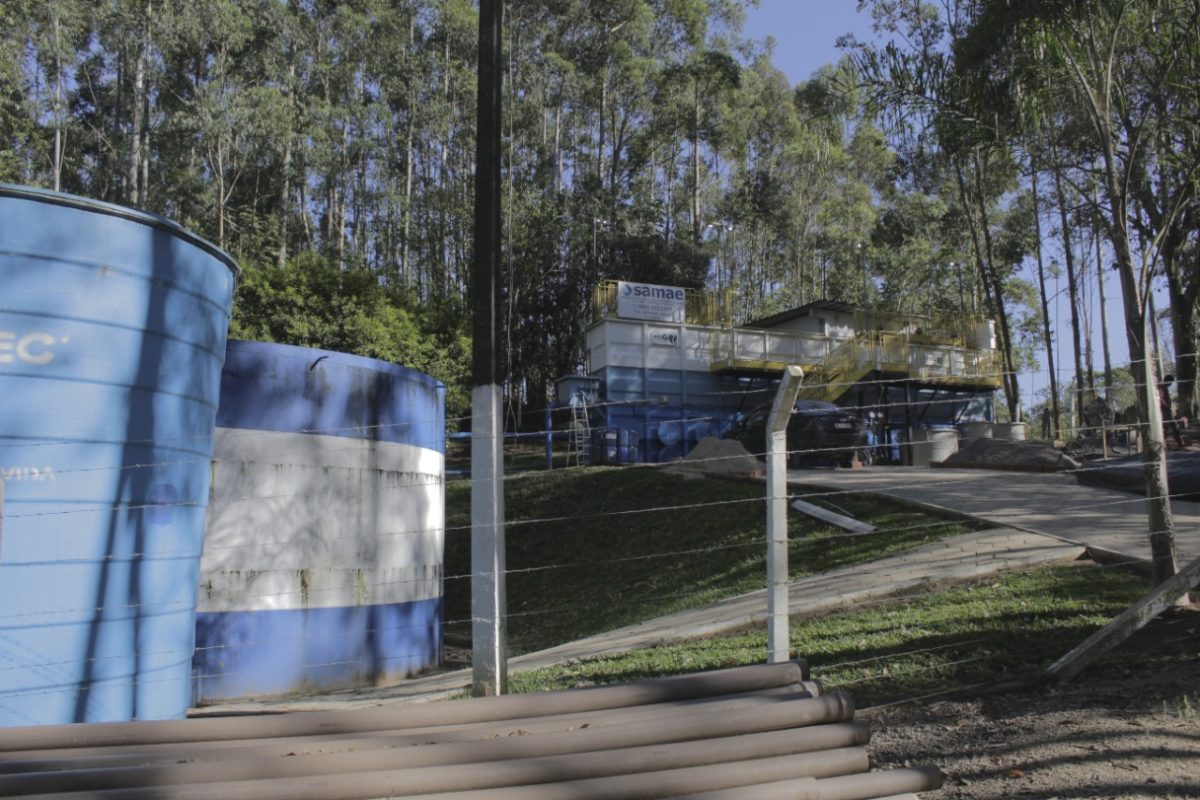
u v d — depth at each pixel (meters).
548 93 44.91
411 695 8.80
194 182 36.38
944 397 29.83
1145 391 7.42
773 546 4.78
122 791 3.13
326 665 10.97
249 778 3.30
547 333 40.69
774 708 3.78
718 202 49.06
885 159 47.28
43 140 33.78
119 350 6.43
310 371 11.33
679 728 3.62
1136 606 5.73
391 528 12.01
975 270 40.81
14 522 5.91
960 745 4.88
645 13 44.28
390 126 42.03
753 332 28.56
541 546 18.42
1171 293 18.73
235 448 10.77
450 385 27.20
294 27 39.47
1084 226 24.39
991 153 9.03
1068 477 15.65
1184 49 7.91
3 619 5.87
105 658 6.29
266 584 10.73
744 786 3.40
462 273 40.75
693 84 45.16
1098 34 7.98
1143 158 9.00
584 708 3.90
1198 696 5.20
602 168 46.09
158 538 6.65
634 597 13.27
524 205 38.34
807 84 37.75
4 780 3.22
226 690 10.34
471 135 41.84
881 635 7.24
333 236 43.38
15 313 6.03
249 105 35.94
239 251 35.41
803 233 49.31
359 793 3.18
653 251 40.16
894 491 14.61
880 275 48.94
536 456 29.05
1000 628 7.03
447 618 17.58
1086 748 4.59
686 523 16.31
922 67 8.56
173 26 34.31
